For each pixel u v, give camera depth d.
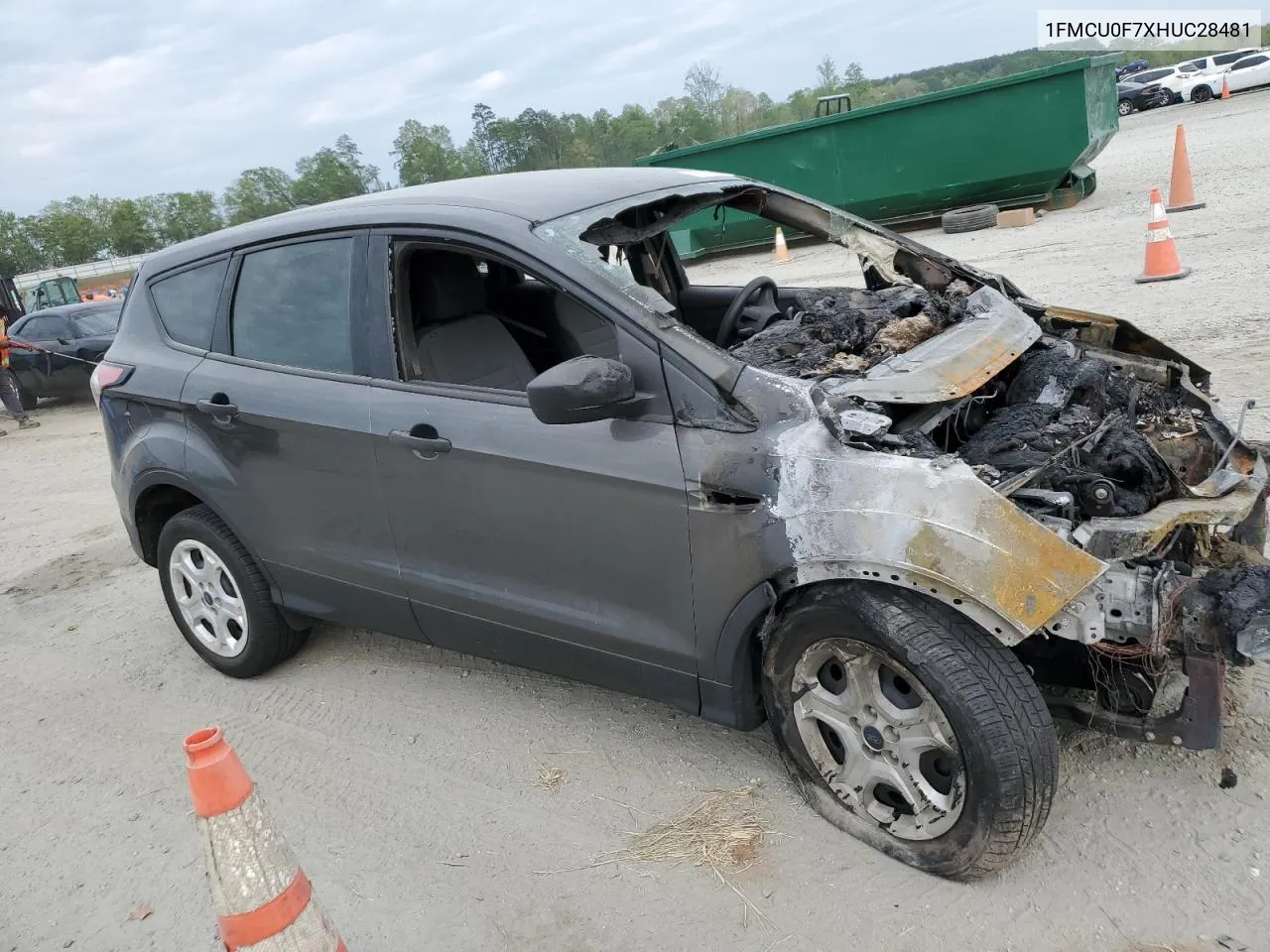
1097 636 2.32
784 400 2.63
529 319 3.91
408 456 3.27
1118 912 2.42
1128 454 2.74
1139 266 9.25
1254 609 2.21
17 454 10.34
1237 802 2.72
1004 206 14.09
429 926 2.73
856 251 4.14
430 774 3.46
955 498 2.35
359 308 3.44
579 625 3.08
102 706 4.33
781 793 3.04
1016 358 3.13
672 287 4.58
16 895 3.13
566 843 2.98
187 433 3.98
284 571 3.89
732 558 2.67
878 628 2.46
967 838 2.47
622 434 2.83
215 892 1.86
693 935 2.55
